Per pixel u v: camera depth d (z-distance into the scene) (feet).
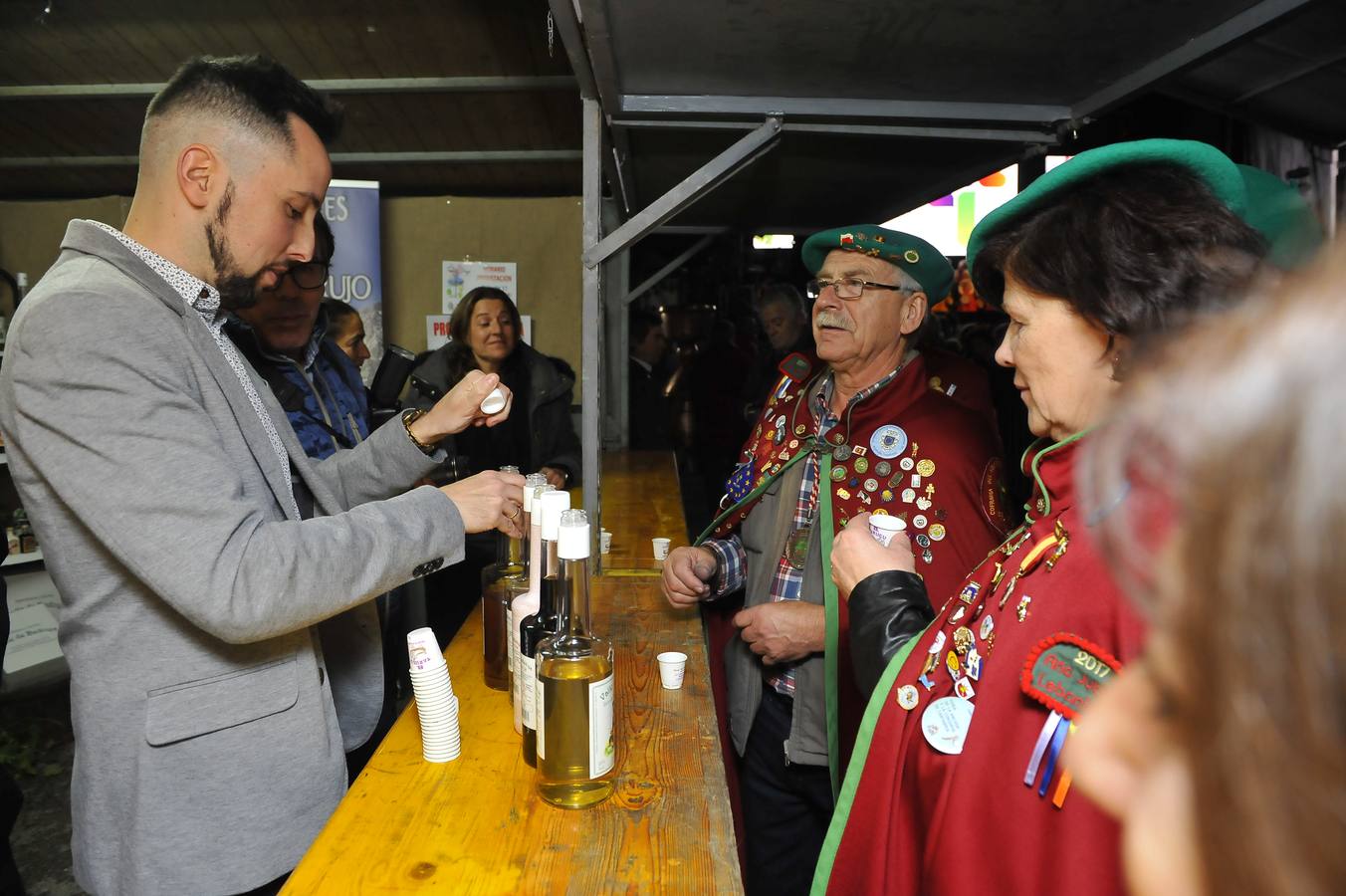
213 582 2.86
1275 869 0.53
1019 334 2.87
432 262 13.30
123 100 9.50
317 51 8.84
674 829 3.00
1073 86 5.35
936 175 7.70
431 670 3.43
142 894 3.20
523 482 3.89
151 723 3.19
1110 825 2.25
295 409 5.66
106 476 2.88
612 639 4.94
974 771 2.54
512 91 9.53
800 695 5.18
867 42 4.66
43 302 3.02
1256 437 0.51
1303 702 0.49
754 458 6.02
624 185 8.64
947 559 4.91
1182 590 0.58
